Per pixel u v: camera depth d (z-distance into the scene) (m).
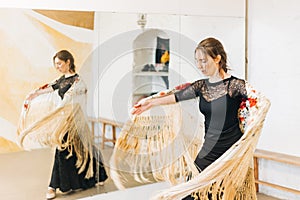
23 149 2.92
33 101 2.94
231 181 2.34
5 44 2.83
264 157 3.82
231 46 4.05
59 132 3.03
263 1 4.04
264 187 4.12
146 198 3.05
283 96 3.88
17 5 2.87
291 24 3.77
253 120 2.32
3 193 2.86
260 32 4.09
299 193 3.58
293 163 3.52
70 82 3.04
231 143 2.59
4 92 2.83
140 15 3.33
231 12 4.05
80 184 3.09
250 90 2.49
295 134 3.77
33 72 2.93
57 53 3.00
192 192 2.22
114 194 3.07
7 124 2.86
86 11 3.11
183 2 3.67
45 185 3.00
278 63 3.92
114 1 3.26
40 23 2.95
